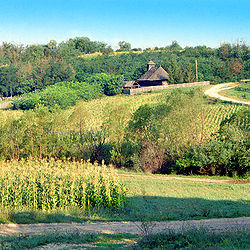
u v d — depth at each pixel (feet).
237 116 130.93
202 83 422.00
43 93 332.60
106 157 140.26
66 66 453.58
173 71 431.02
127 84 403.13
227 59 519.19
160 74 406.82
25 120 149.79
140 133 138.41
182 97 140.87
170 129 130.41
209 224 53.57
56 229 49.19
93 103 342.85
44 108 170.30
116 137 141.18
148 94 362.12
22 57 572.51
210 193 88.33
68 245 37.93
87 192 71.20
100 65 501.97
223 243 34.81
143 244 38.04
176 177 112.88
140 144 135.13
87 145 142.82
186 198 82.02
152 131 132.87
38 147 146.72
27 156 144.25
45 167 79.77
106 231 48.70
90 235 43.60
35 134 147.84
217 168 117.60
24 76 445.78
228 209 70.49
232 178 111.34
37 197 69.21
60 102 319.88
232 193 88.53
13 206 68.49
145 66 466.70
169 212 67.82
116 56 580.71
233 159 114.42
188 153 120.88
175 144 129.08
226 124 130.00
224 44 562.25
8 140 146.20
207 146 116.78
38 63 471.21
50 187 69.05
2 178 72.74
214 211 67.56
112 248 36.27
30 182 70.95
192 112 135.44
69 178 74.23
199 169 119.55
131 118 143.95
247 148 113.50
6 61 559.38
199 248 33.06
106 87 394.32
